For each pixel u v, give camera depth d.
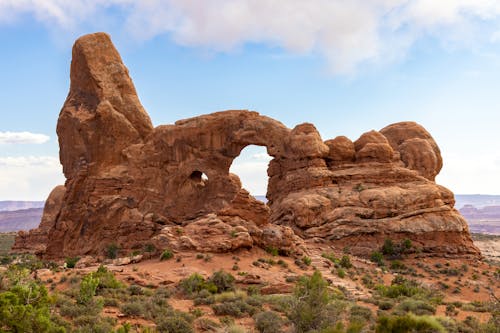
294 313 18.09
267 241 37.25
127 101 64.12
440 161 64.44
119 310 20.19
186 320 19.14
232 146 61.69
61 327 14.84
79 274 29.67
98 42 64.94
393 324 16.62
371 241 47.59
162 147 62.22
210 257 33.03
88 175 60.66
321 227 49.12
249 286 27.58
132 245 56.53
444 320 20.42
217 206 59.09
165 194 60.88
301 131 58.25
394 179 54.06
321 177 54.03
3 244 106.38
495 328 19.06
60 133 64.12
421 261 44.94
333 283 30.98
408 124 67.00
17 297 14.82
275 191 60.28
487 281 39.97
